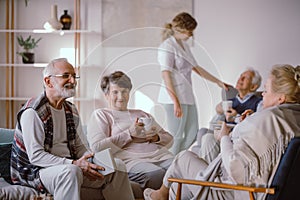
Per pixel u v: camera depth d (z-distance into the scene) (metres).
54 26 5.62
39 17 5.86
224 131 2.81
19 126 3.11
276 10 5.85
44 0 5.85
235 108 4.68
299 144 2.53
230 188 2.57
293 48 5.86
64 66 3.15
